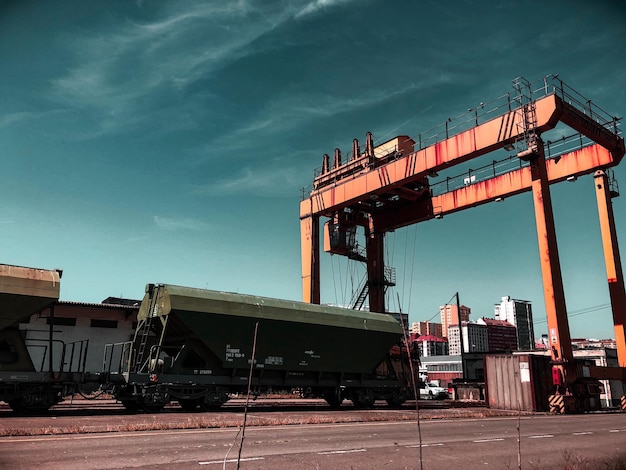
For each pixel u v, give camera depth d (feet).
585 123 86.89
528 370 81.20
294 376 75.00
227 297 70.90
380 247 126.72
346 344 80.18
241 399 98.58
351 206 125.29
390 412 70.08
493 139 86.79
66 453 29.50
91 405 73.92
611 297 94.73
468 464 29.32
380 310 120.98
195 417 55.47
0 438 34.71
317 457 30.50
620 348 92.27
